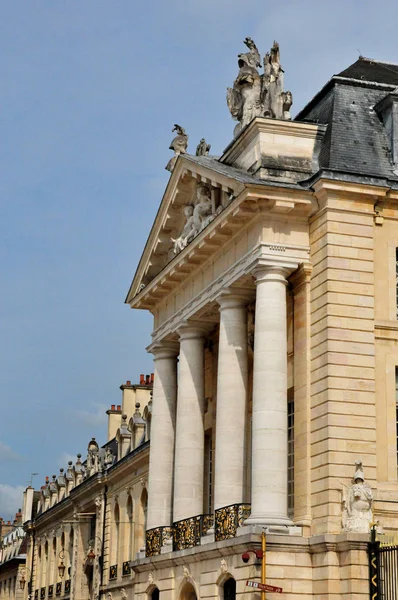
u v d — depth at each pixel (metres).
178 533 36.72
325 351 31.25
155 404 41.38
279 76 35.69
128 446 61.31
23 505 110.69
